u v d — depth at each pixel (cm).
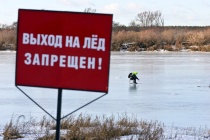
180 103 3994
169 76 6919
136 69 8238
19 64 1202
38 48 1191
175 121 2995
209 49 16912
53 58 1185
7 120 2881
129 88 5259
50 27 1180
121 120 2577
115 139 1889
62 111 3356
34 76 1200
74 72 1179
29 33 1191
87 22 1162
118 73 7375
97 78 1168
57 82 1188
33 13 1184
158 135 2089
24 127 2245
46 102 3947
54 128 2259
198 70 8125
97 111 3431
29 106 3672
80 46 1170
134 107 3703
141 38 17225
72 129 1998
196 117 3203
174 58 11938
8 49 15812
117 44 17050
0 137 1977
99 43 1160
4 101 3997
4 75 6756
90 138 1850
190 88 5297
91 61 1168
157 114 3322
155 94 4678
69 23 1170
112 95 4553
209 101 4134
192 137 2142
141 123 2495
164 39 17562
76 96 4438
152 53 15262
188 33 18262
